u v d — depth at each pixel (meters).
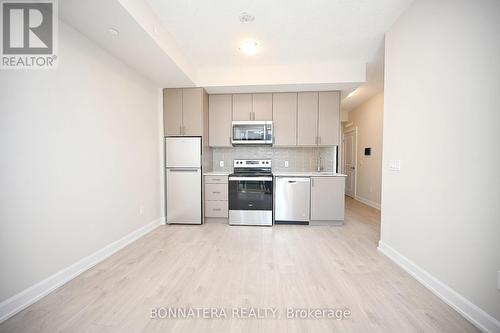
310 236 2.88
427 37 1.70
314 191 3.31
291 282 1.80
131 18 1.69
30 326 1.32
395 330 1.30
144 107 2.95
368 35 2.36
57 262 1.73
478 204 1.32
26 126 1.51
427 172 1.71
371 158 4.73
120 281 1.81
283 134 3.57
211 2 1.85
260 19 2.09
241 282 1.80
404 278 1.86
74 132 1.88
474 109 1.34
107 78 2.26
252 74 3.20
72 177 1.87
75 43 1.87
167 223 3.43
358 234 2.96
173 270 2.00
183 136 3.38
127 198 2.61
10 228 1.42
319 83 3.13
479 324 1.31
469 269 1.38
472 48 1.35
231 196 3.36
